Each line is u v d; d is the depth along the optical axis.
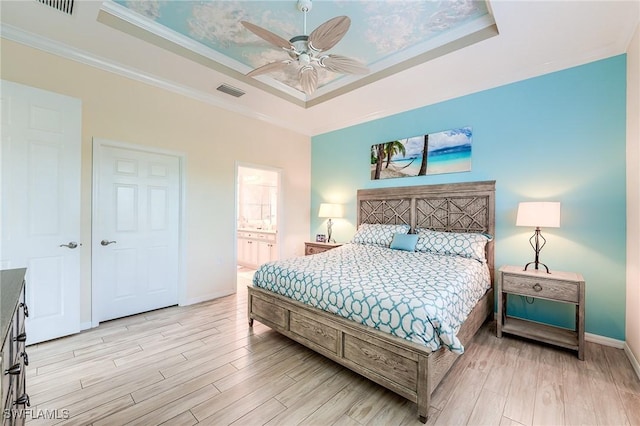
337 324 2.02
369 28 2.55
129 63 2.92
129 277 3.11
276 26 2.56
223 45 2.87
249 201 6.58
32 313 2.37
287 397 1.80
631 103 2.31
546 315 2.81
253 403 1.74
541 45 2.49
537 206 2.53
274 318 2.58
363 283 2.09
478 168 3.28
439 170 3.58
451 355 1.90
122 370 2.07
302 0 2.19
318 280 2.26
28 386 1.86
